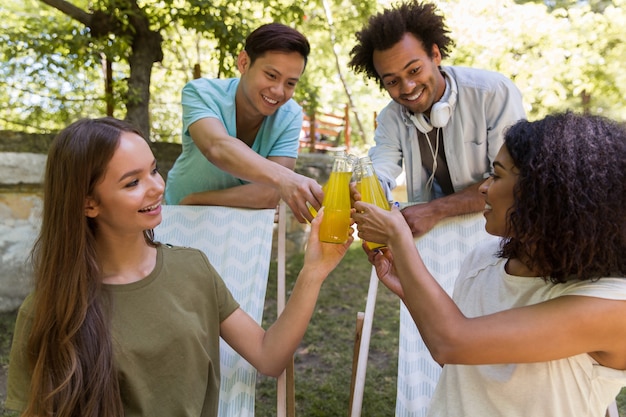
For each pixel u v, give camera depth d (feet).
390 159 7.01
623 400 8.74
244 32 14.78
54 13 17.71
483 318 3.33
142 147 4.08
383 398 8.86
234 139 6.15
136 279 4.30
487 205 3.71
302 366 9.96
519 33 19.56
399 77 6.06
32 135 12.70
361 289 14.29
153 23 14.76
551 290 3.43
